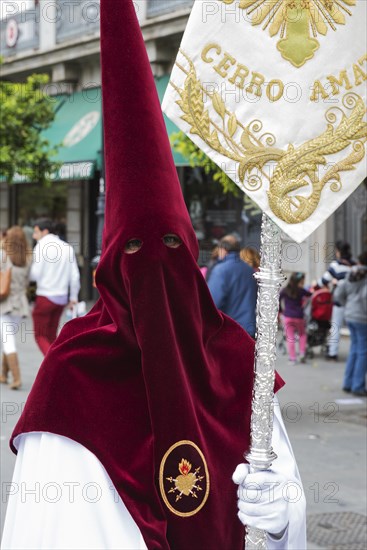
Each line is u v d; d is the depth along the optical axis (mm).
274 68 2574
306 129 2582
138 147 2510
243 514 2594
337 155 2596
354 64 2605
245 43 2570
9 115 16391
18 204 23359
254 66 2572
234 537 2713
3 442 7625
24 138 16703
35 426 2523
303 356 12750
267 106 2580
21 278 10328
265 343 2590
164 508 2545
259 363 2594
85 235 20984
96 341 2604
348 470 7012
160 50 15898
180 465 2559
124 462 2527
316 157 2586
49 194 22203
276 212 2574
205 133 2574
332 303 12852
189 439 2570
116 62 2506
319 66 2586
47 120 17000
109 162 2545
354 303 10344
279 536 2684
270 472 2621
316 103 2584
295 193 2580
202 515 2596
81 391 2568
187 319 2602
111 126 2527
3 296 10203
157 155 2527
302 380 11289
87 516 2438
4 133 16500
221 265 7758
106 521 2432
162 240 2520
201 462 2590
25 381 10859
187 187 17812
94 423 2543
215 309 2758
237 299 7688
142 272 2502
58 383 2564
